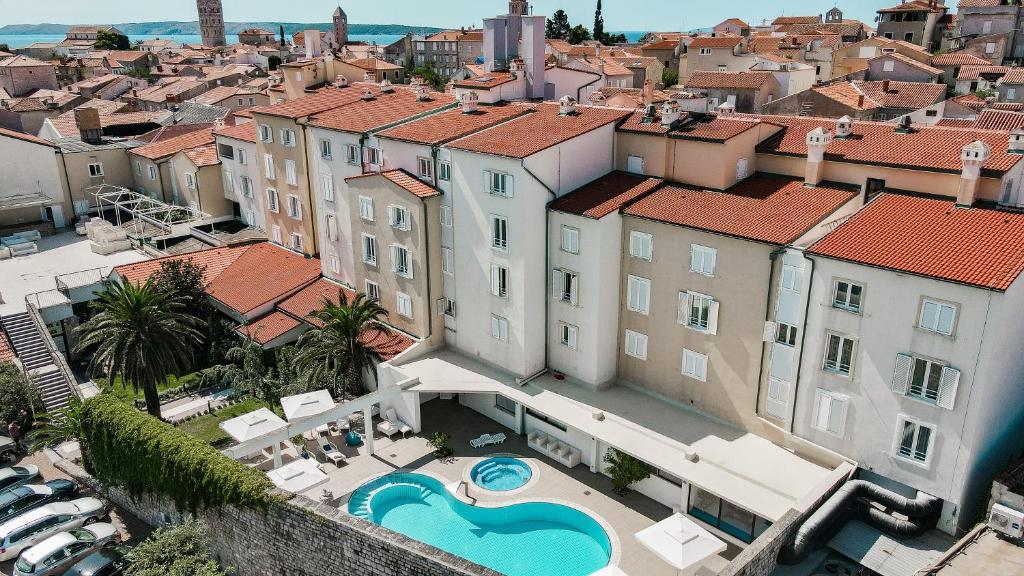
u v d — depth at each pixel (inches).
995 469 1352.1
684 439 1508.4
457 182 1782.7
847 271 1273.4
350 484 1617.9
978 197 1405.0
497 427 1844.2
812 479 1365.7
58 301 2290.8
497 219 1711.4
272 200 2544.3
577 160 1734.7
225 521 1424.7
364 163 2048.5
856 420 1333.7
